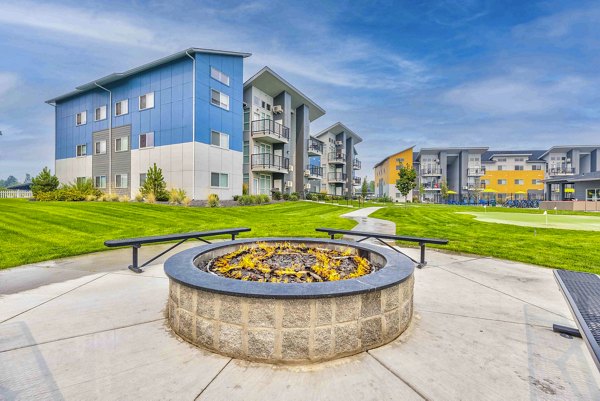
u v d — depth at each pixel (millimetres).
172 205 16438
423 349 2623
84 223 9852
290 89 28844
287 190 30375
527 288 4434
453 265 5844
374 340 2635
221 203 19234
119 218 11219
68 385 2037
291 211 18859
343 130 47562
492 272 5336
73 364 2303
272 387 2061
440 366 2348
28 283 4430
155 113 20094
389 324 2750
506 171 55062
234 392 1998
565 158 53438
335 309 2436
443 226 12078
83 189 20000
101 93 23062
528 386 2098
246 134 26141
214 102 20156
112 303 3650
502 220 15211
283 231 9555
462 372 2270
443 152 54781
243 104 24625
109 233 8594
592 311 2281
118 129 22094
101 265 5523
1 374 2154
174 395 1953
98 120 23297
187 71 18812
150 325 3043
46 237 7828
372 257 4238
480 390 2051
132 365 2305
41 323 3055
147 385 2057
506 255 6598
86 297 3852
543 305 3732
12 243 7090
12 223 9180
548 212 23312
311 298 2346
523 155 54844
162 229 9445
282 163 28281
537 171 54375
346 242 4836
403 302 2959
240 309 2414
